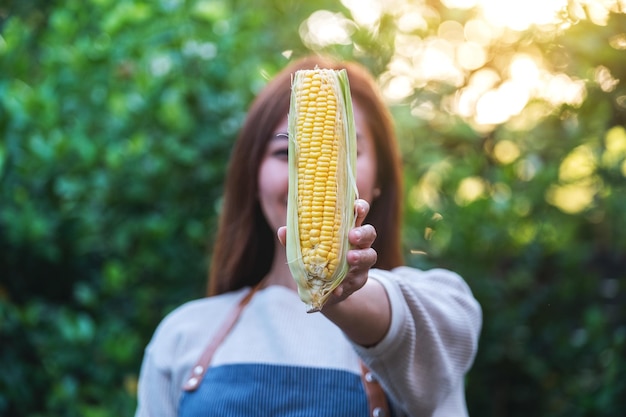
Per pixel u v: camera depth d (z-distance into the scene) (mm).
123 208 1967
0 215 1906
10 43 2029
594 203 2205
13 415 1965
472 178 2250
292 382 1077
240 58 2016
